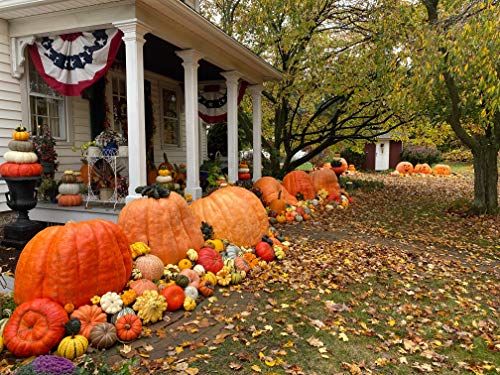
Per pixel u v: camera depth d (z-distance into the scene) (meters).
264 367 2.61
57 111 7.09
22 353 2.58
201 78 10.05
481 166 8.52
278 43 11.65
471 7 5.66
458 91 8.04
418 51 6.42
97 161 6.10
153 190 4.09
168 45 7.01
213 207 5.11
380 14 9.84
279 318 3.34
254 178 10.20
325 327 3.21
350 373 2.58
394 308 3.67
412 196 11.72
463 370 2.69
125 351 2.71
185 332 3.05
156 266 3.65
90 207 5.66
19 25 5.65
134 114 5.11
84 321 2.83
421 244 6.05
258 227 5.33
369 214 8.54
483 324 3.36
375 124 12.31
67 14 5.31
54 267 2.86
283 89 11.62
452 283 4.33
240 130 14.41
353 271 4.61
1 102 5.70
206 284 3.78
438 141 13.23
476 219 8.03
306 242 5.93
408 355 2.86
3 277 3.69
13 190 4.96
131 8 4.96
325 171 9.90
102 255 3.09
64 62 5.61
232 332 3.07
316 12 11.22
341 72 10.88
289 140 13.31
